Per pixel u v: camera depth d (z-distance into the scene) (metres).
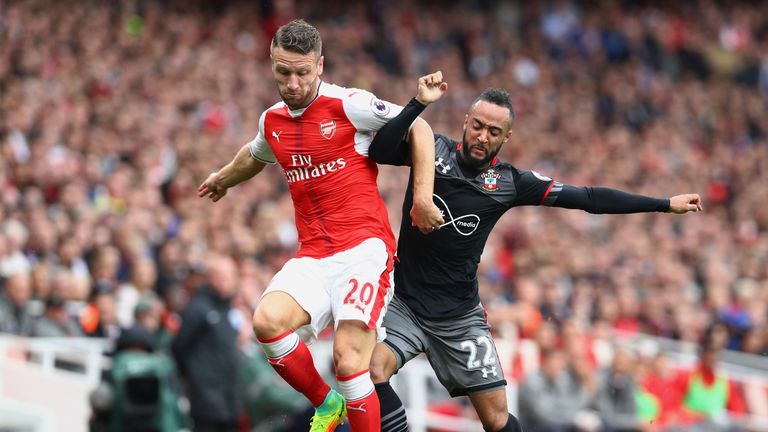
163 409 29.23
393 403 19.11
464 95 71.88
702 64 86.44
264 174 50.81
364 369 17.42
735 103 82.62
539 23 83.81
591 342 38.09
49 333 32.28
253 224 43.84
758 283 54.31
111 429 28.59
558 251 48.59
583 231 54.88
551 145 66.94
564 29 83.31
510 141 65.25
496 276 44.97
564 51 81.81
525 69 78.00
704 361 38.06
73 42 59.09
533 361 36.28
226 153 49.66
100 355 32.84
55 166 43.50
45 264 33.62
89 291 35.25
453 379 20.39
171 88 56.56
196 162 47.59
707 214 65.06
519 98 73.75
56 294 32.81
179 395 32.56
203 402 29.75
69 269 35.62
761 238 63.53
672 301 47.09
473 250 19.78
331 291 17.84
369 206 18.02
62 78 54.50
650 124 77.12
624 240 55.06
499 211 19.69
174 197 45.19
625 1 87.94
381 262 17.81
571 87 78.19
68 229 37.84
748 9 92.62
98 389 28.50
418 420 34.09
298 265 18.02
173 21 66.88
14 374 31.88
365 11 77.06
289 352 17.53
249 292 34.94
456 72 74.62
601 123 76.00
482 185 19.45
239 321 32.38
